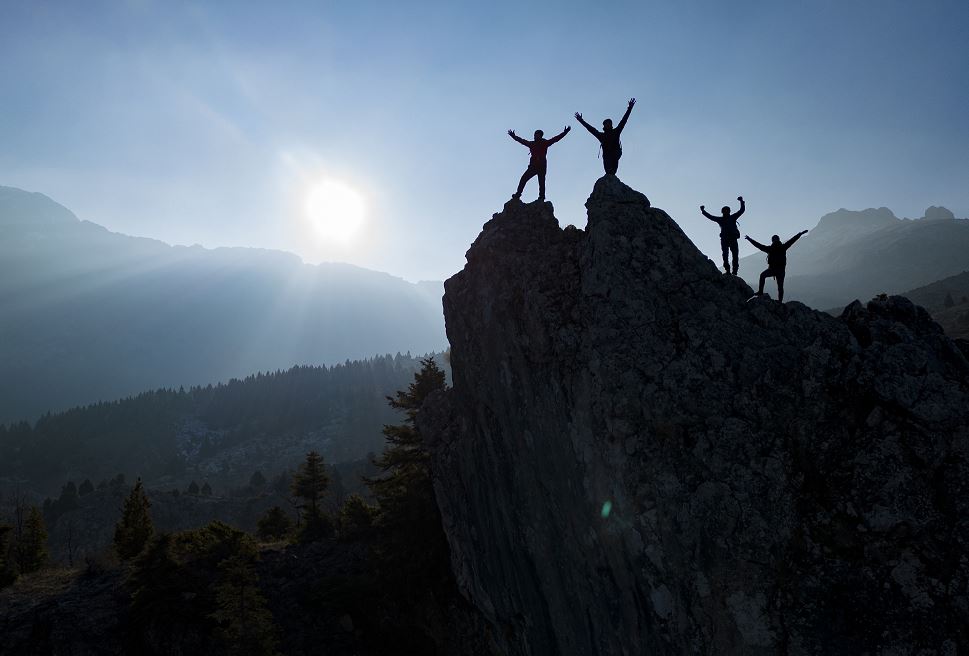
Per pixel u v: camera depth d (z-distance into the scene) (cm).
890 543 1238
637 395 1523
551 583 1786
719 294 1619
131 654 2647
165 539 2906
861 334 1496
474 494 2148
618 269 1641
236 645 2522
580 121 1916
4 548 3541
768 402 1449
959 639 1136
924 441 1281
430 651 2644
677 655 1396
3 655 2580
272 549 3412
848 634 1208
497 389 1944
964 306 13362
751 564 1324
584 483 1608
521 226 2062
